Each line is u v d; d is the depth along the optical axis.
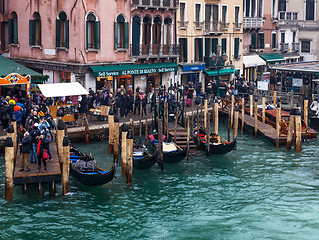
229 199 21.55
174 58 40.44
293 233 18.42
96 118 32.00
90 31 34.47
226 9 45.47
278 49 55.06
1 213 19.44
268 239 17.98
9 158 20.00
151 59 38.59
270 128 32.66
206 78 44.25
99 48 34.78
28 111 27.88
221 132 33.94
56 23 35.25
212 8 43.97
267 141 31.30
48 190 21.84
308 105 36.38
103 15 34.78
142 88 38.44
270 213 20.11
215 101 31.34
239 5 46.81
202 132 29.72
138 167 24.64
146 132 28.75
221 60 44.47
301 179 24.12
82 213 19.80
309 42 58.22
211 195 22.00
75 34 34.03
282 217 19.73
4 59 33.22
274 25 54.12
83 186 22.53
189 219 19.55
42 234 18.14
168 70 39.34
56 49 35.75
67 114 28.80
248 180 23.92
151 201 21.23
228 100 36.19
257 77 52.53
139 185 23.00
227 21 45.72
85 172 22.11
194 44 42.56
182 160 26.88
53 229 18.50
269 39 53.53
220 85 40.25
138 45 37.22
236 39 47.03
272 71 52.66
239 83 40.62
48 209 19.95
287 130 31.14
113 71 35.16
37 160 21.36
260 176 24.50
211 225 19.03
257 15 51.03
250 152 28.72
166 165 26.00
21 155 20.50
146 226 18.95
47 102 29.45
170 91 35.12
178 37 40.94
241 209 20.48
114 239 17.97
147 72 37.47
